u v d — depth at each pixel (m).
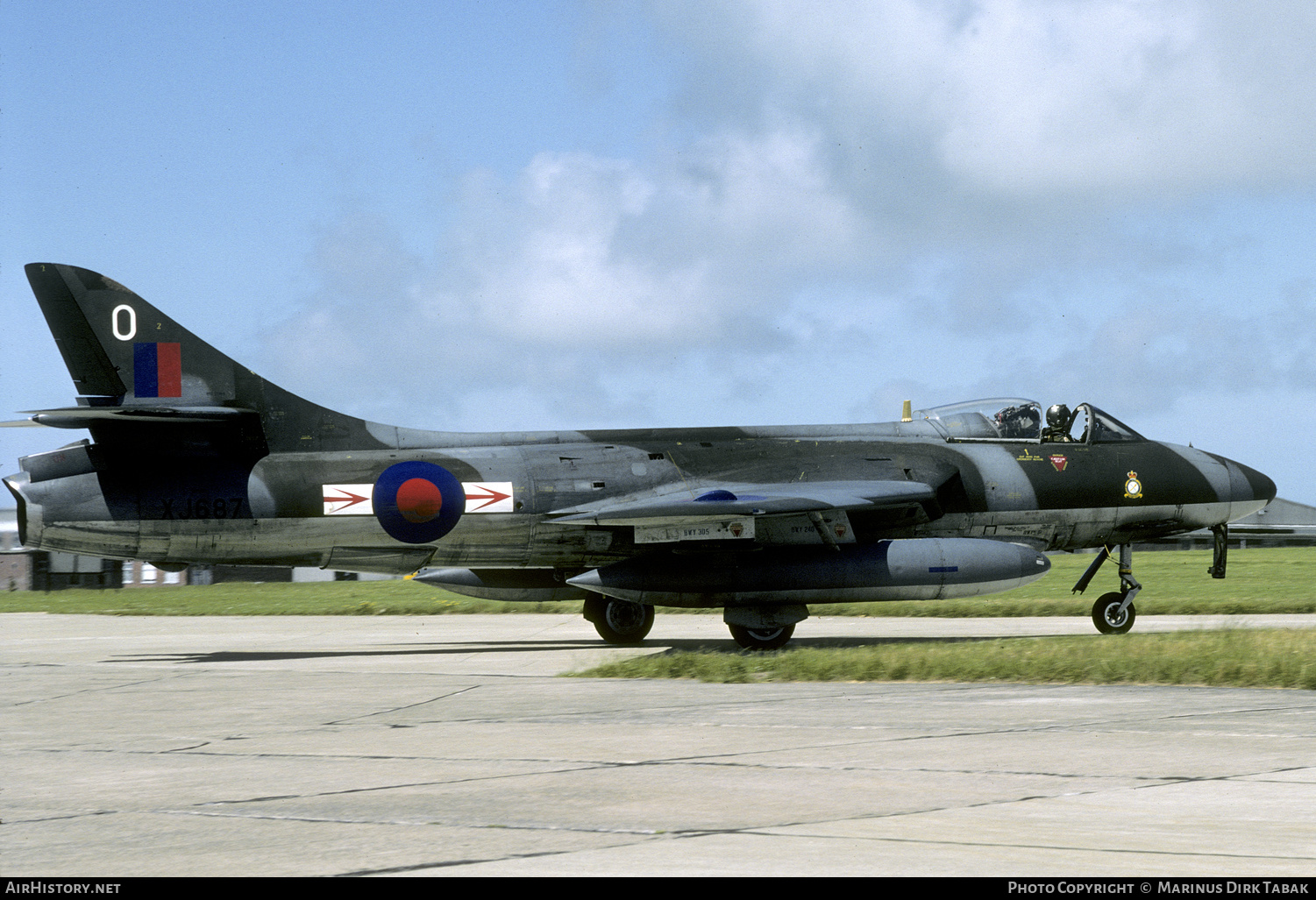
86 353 26.61
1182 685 17.48
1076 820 8.60
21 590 72.81
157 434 26.70
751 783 10.30
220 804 9.73
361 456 27.55
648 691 17.95
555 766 11.39
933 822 8.61
